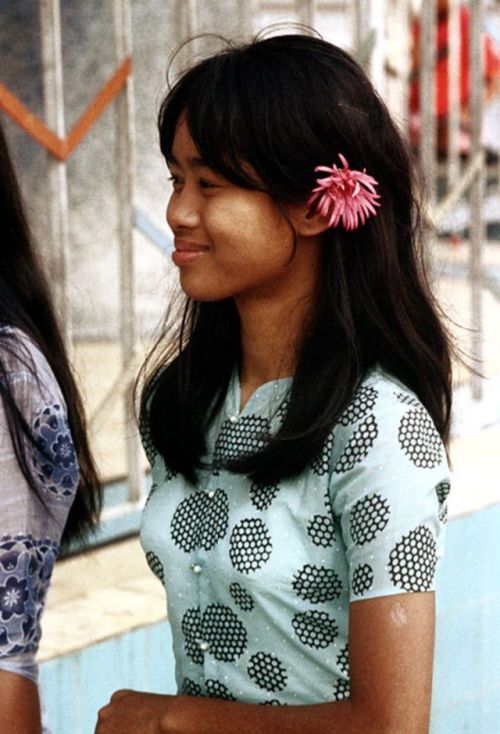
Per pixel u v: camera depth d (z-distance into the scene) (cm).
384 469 248
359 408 255
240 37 350
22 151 775
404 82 709
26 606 265
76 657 470
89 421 591
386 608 244
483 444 723
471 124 718
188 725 259
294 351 270
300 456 255
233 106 253
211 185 260
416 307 273
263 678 262
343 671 259
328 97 256
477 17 717
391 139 268
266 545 258
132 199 567
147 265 895
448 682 616
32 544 267
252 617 261
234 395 283
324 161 257
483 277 752
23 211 288
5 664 262
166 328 311
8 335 270
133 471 576
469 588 628
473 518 628
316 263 268
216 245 261
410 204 274
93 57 910
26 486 265
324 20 1030
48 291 292
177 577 275
